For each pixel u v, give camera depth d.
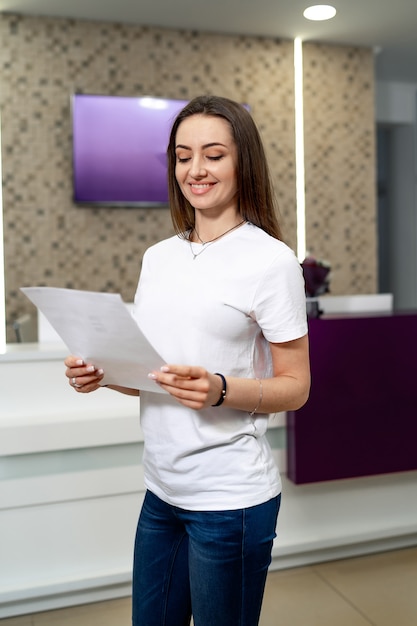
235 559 1.21
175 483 1.25
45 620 2.26
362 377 2.55
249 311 1.21
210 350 1.21
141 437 2.36
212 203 1.25
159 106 4.82
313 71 5.28
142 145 4.81
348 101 5.39
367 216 5.51
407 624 2.21
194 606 1.26
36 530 2.31
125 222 4.91
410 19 4.80
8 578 2.28
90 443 2.30
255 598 1.25
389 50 5.54
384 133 7.29
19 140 4.62
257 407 1.20
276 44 5.16
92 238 4.84
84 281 4.85
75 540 2.35
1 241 4.64
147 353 1.10
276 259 1.21
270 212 1.30
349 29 5.00
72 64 4.70
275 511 1.27
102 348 1.17
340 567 2.63
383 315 2.60
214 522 1.21
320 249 5.38
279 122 5.20
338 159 5.39
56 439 2.26
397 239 7.21
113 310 1.05
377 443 2.60
